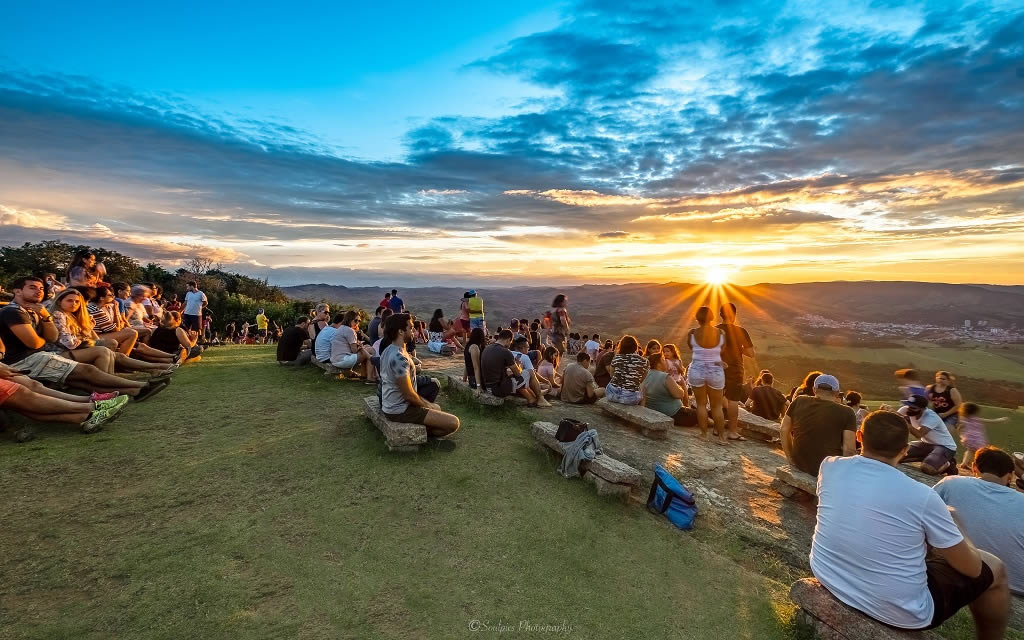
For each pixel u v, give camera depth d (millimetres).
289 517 3787
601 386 9578
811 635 2977
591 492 4680
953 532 2646
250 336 29734
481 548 3611
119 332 7488
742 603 3324
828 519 2998
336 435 5582
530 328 15508
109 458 4559
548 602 3092
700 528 4367
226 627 2600
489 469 4965
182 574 3012
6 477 4016
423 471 4785
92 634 2484
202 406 6457
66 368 5617
